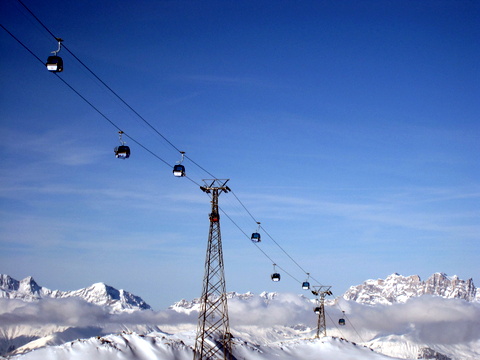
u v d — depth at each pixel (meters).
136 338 158.12
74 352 140.12
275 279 152.75
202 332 109.75
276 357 194.38
